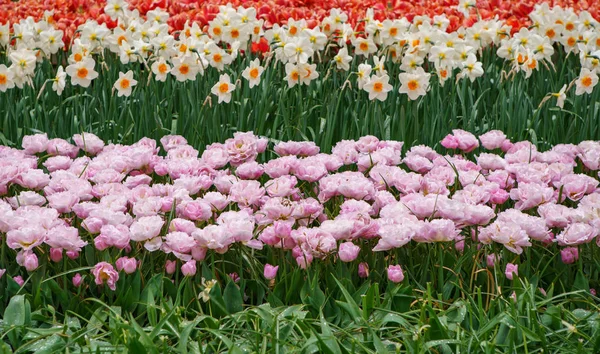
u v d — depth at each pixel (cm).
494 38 604
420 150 374
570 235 277
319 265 288
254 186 305
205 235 266
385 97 479
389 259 301
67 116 503
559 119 509
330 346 235
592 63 546
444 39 531
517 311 258
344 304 257
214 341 249
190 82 521
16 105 492
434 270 292
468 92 535
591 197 312
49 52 559
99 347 237
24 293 280
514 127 502
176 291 276
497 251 302
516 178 342
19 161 346
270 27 653
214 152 354
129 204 313
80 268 270
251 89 524
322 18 676
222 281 292
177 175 337
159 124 476
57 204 294
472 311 265
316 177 328
